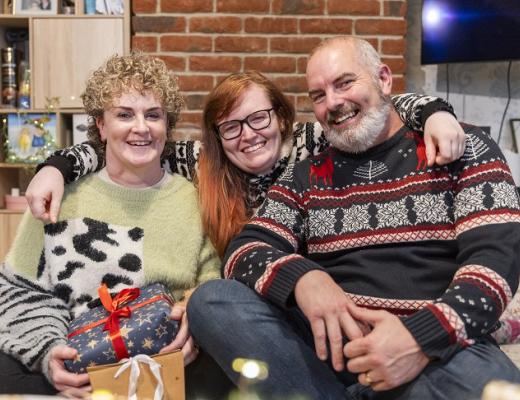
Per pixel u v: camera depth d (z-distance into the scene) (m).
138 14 3.13
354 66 1.46
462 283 1.16
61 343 1.32
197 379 1.44
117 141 1.52
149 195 1.58
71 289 1.48
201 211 1.63
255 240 1.42
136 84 1.50
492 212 1.25
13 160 3.15
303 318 1.37
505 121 3.36
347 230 1.42
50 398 0.88
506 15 3.04
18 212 3.15
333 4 3.13
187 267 1.57
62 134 3.20
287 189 1.52
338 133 1.46
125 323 1.32
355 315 1.16
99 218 1.53
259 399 1.24
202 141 1.76
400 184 1.40
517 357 1.76
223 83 1.72
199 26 3.14
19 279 1.48
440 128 1.33
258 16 3.15
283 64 3.16
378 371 1.09
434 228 1.35
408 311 1.32
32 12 3.18
